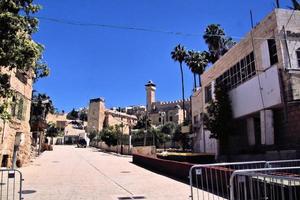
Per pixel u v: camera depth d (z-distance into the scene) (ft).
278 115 64.28
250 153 71.20
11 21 24.94
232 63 84.33
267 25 66.64
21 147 79.10
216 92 85.40
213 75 98.02
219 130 81.61
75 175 63.21
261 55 68.39
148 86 492.13
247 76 75.77
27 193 40.45
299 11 64.64
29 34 27.94
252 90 71.56
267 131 65.21
